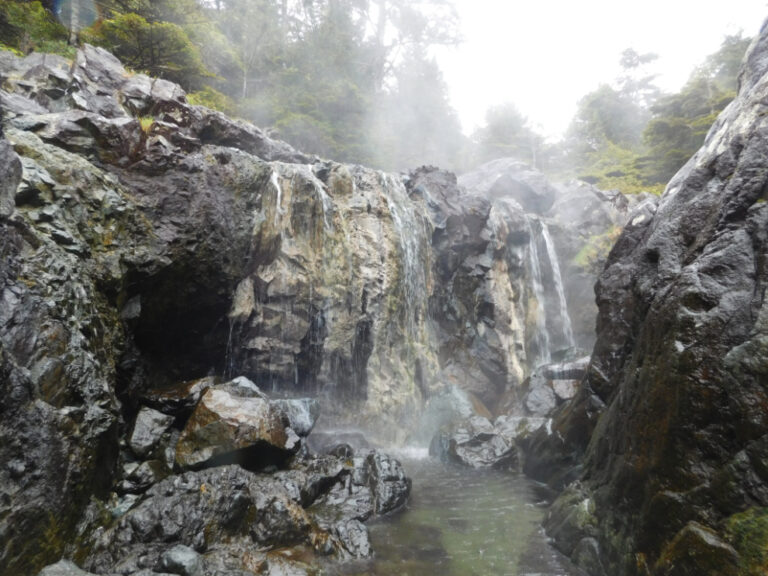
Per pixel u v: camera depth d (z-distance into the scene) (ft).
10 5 45.01
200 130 37.37
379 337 42.39
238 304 33.04
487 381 54.44
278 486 21.68
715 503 13.65
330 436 35.40
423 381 46.65
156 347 28.81
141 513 18.02
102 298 22.36
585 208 74.08
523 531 22.94
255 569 17.39
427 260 51.47
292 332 36.50
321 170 43.62
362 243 43.06
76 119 25.62
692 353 15.21
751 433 13.12
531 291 66.18
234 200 32.14
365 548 20.29
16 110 26.25
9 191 16.89
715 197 18.61
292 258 36.65
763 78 19.81
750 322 14.08
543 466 31.14
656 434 16.26
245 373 35.22
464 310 56.13
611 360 27.25
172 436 24.48
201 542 18.04
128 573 16.01
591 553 18.67
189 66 58.39
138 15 53.01
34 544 14.37
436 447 38.14
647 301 21.09
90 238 22.44
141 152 27.55
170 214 27.43
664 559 14.37
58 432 15.94
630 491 17.42
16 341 15.57
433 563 19.57
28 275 17.10
